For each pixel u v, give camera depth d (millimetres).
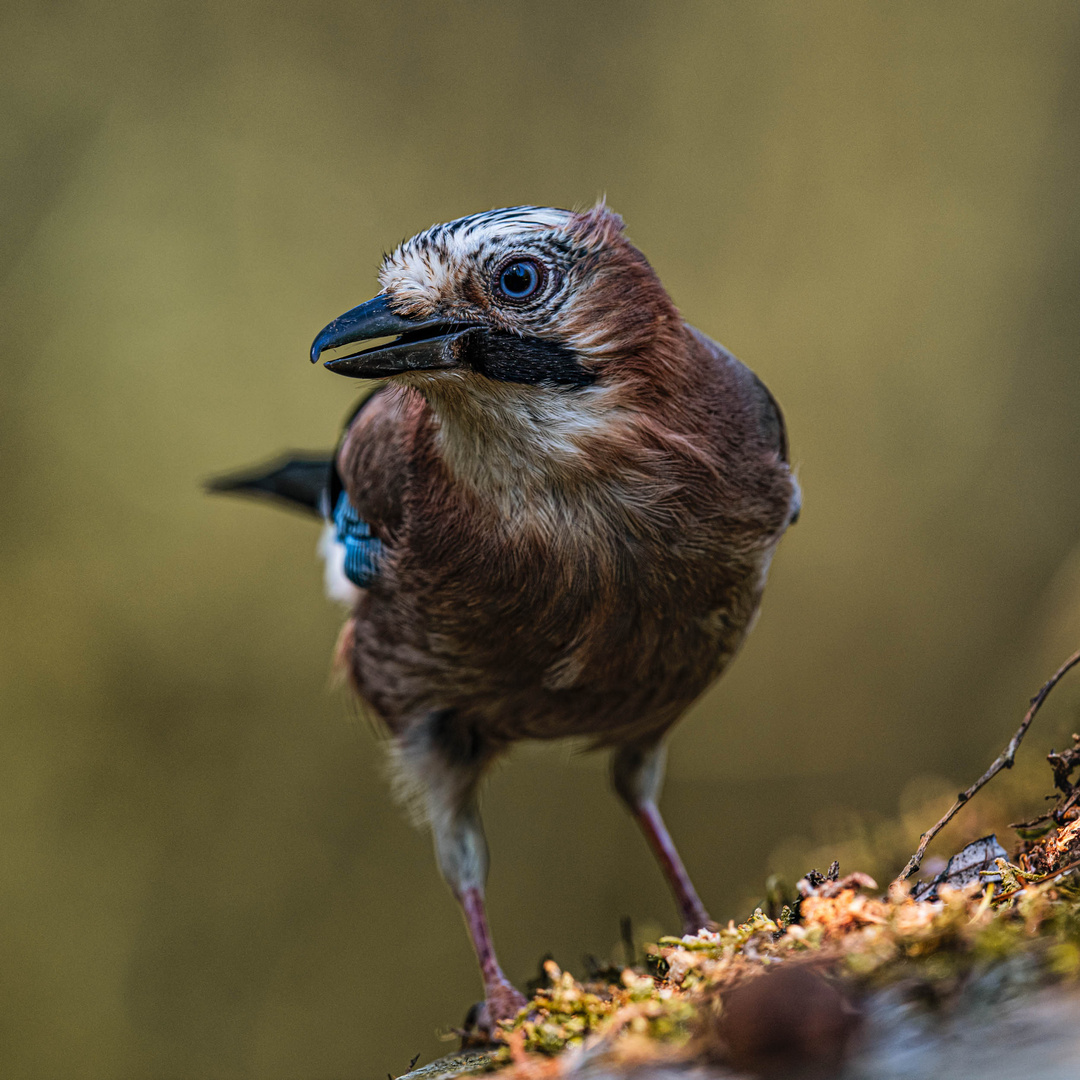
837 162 14875
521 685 5023
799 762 13414
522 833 12539
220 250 14758
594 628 4688
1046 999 2305
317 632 13703
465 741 5488
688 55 15180
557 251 4430
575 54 15352
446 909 12430
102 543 13859
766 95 15070
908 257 14602
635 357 4508
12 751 12914
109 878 12523
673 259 14883
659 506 4527
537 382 4457
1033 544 13820
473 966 12117
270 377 14578
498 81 15375
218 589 13836
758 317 14695
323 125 15273
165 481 14133
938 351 14422
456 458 4621
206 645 13625
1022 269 14367
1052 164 14461
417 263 4500
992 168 14625
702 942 3252
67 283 14367
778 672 13812
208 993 12188
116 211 14656
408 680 5316
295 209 15016
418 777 5508
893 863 5809
